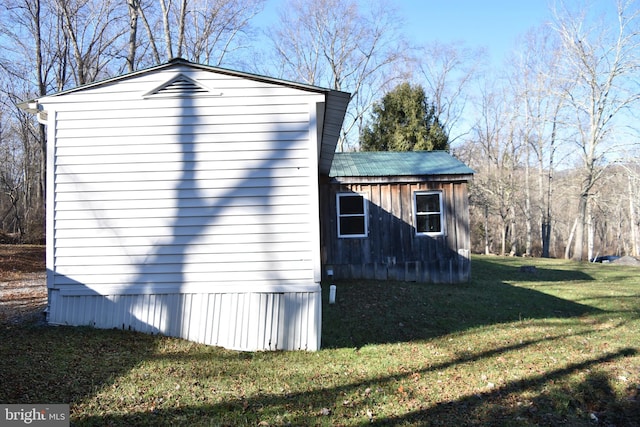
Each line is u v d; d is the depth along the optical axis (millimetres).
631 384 5344
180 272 6527
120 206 6551
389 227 12797
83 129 6605
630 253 42156
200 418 4059
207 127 6617
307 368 5586
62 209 6539
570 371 5742
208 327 6465
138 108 6629
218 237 6539
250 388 4852
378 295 10203
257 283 6516
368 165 13617
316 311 6492
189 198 6566
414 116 23812
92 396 4395
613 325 8516
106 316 6520
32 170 29266
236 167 6598
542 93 32312
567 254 38719
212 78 6664
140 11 21281
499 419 4367
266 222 6551
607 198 34500
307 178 6586
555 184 35219
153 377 4988
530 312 9516
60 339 5949
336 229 12766
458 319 8656
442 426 4172
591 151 27219
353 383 5129
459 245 12773
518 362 6098
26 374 4727
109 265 6531
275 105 6652
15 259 16562
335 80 35312
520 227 40875
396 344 6910
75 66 25656
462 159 38281
